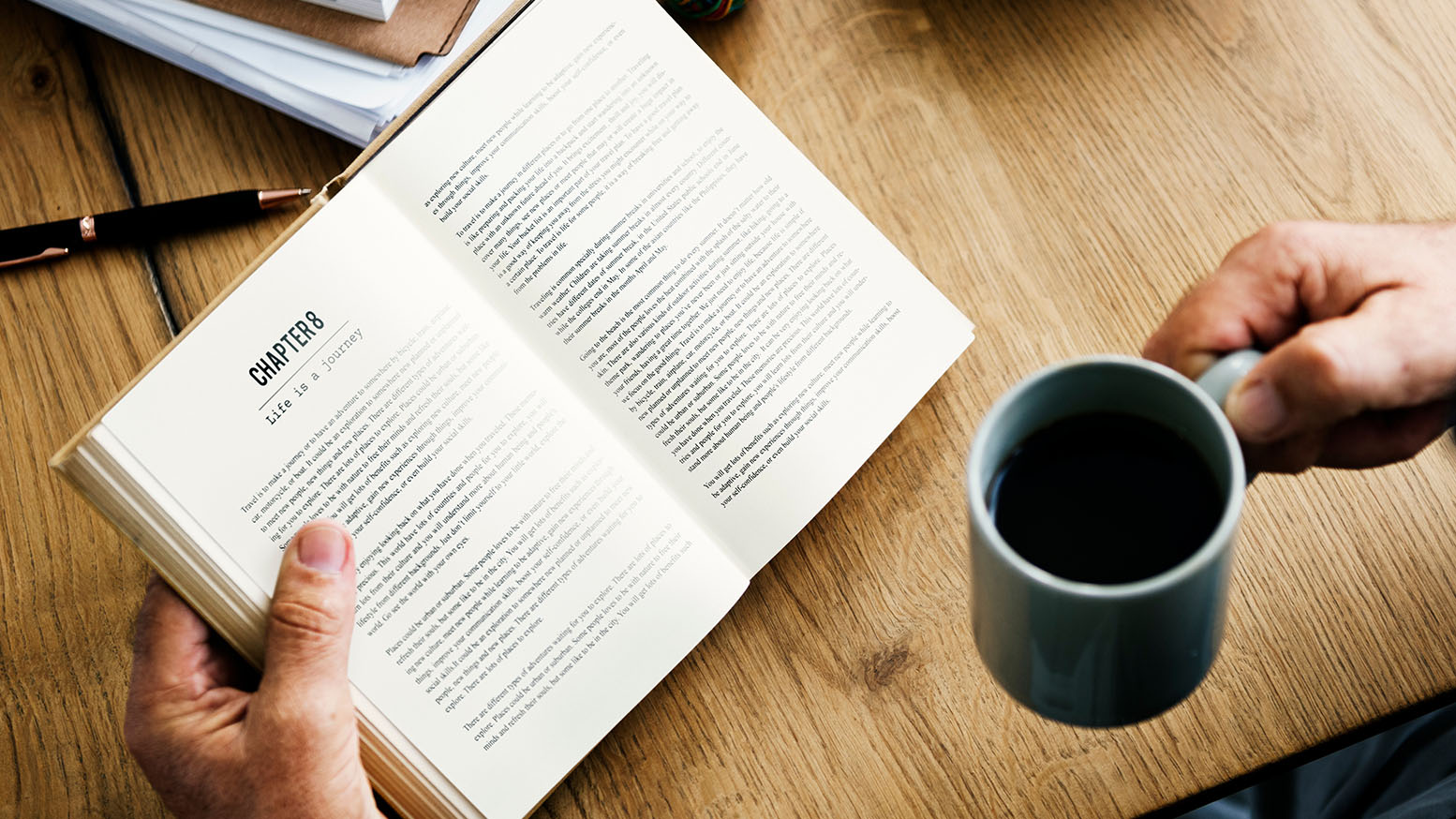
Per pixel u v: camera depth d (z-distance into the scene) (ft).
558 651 1.90
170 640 1.86
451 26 2.28
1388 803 2.49
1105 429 1.33
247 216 2.27
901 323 2.05
